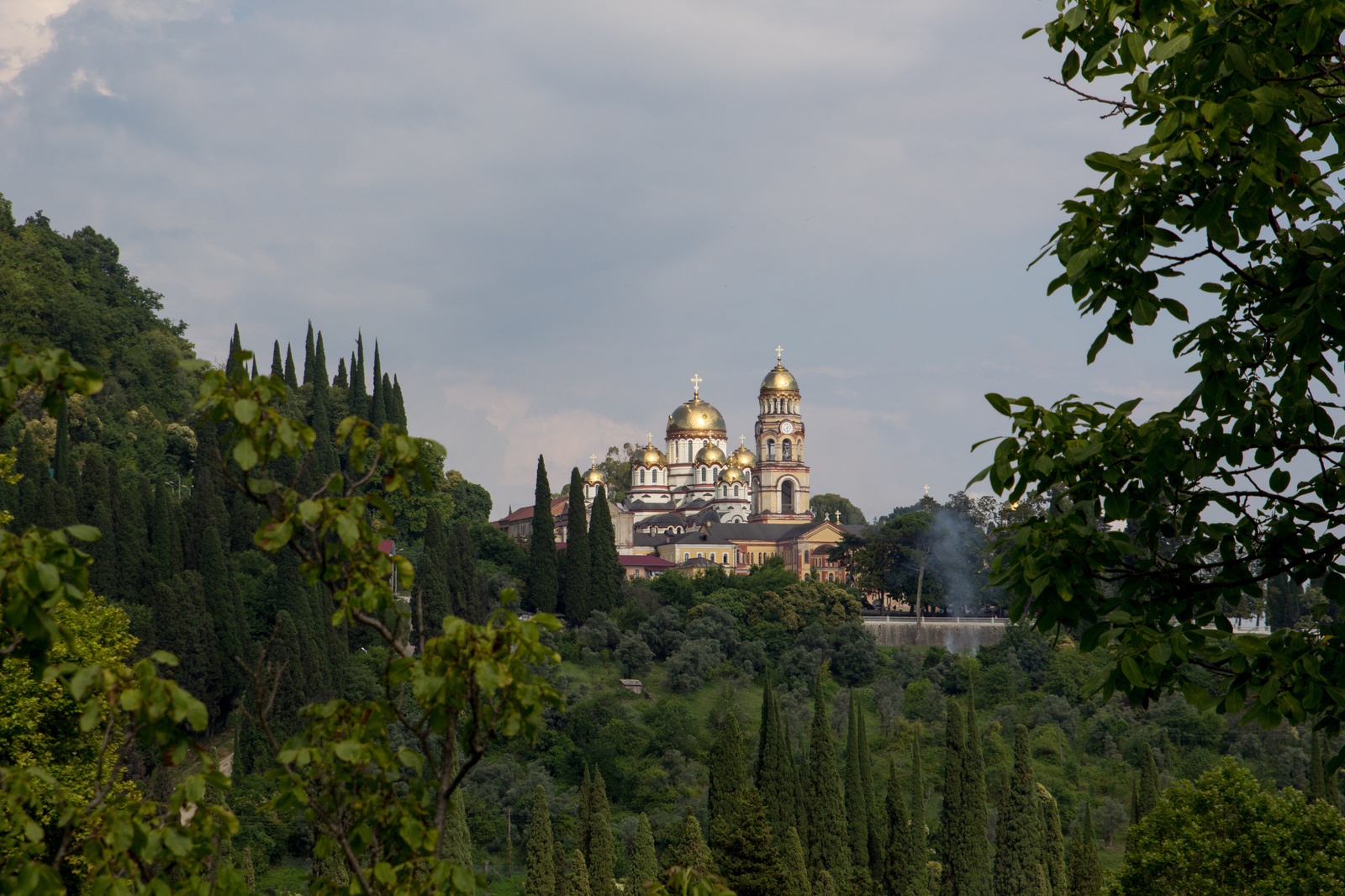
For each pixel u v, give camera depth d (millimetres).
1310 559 17125
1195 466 17328
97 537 11453
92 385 12016
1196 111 15836
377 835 12078
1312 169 16219
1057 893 84000
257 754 98812
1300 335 16203
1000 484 17891
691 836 67812
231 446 11523
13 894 10016
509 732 11367
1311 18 14602
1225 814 54969
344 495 12203
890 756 127312
